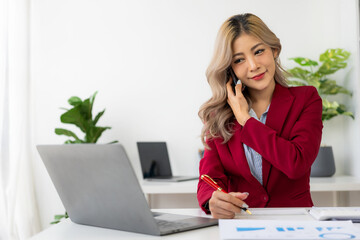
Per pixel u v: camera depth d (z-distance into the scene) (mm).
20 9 3010
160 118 3111
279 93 1407
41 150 1017
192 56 3104
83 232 964
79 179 959
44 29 3211
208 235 886
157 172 2916
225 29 1349
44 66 3203
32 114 3188
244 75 1352
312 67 3004
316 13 3016
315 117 1362
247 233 807
